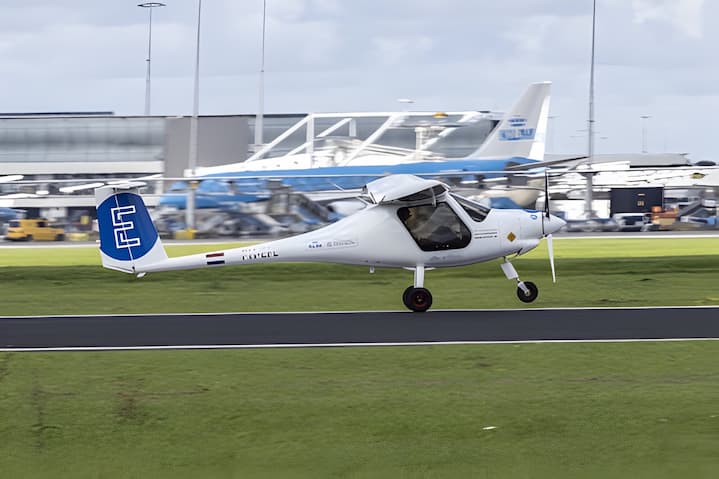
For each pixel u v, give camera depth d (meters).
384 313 66.50
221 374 48.28
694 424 39.88
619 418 40.72
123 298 76.50
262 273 90.12
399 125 185.62
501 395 44.06
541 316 64.06
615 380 46.56
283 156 184.88
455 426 39.97
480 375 47.72
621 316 63.53
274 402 43.31
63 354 53.22
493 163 180.25
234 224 122.50
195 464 36.41
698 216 128.12
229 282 85.75
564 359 50.91
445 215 66.81
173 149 196.25
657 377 47.06
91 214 124.31
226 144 192.88
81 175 195.50
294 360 51.16
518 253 68.19
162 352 53.50
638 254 100.94
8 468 36.09
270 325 61.94
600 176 128.38
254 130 188.12
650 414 41.19
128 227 66.88
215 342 56.22
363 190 71.50
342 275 88.94
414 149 185.38
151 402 43.50
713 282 82.50
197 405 42.97
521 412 41.62
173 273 90.75
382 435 39.12
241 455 37.22
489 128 185.88
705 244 108.38
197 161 193.38
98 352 53.69
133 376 48.06
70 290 82.06
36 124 196.38
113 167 195.50
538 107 180.88
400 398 43.72
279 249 67.19
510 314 65.19
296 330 59.88
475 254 67.31
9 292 81.12
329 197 123.88
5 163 195.50
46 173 195.62
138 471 35.78
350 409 42.25
